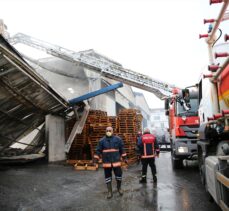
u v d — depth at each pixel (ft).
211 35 15.69
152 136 25.38
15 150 43.62
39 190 22.15
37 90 34.45
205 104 18.15
